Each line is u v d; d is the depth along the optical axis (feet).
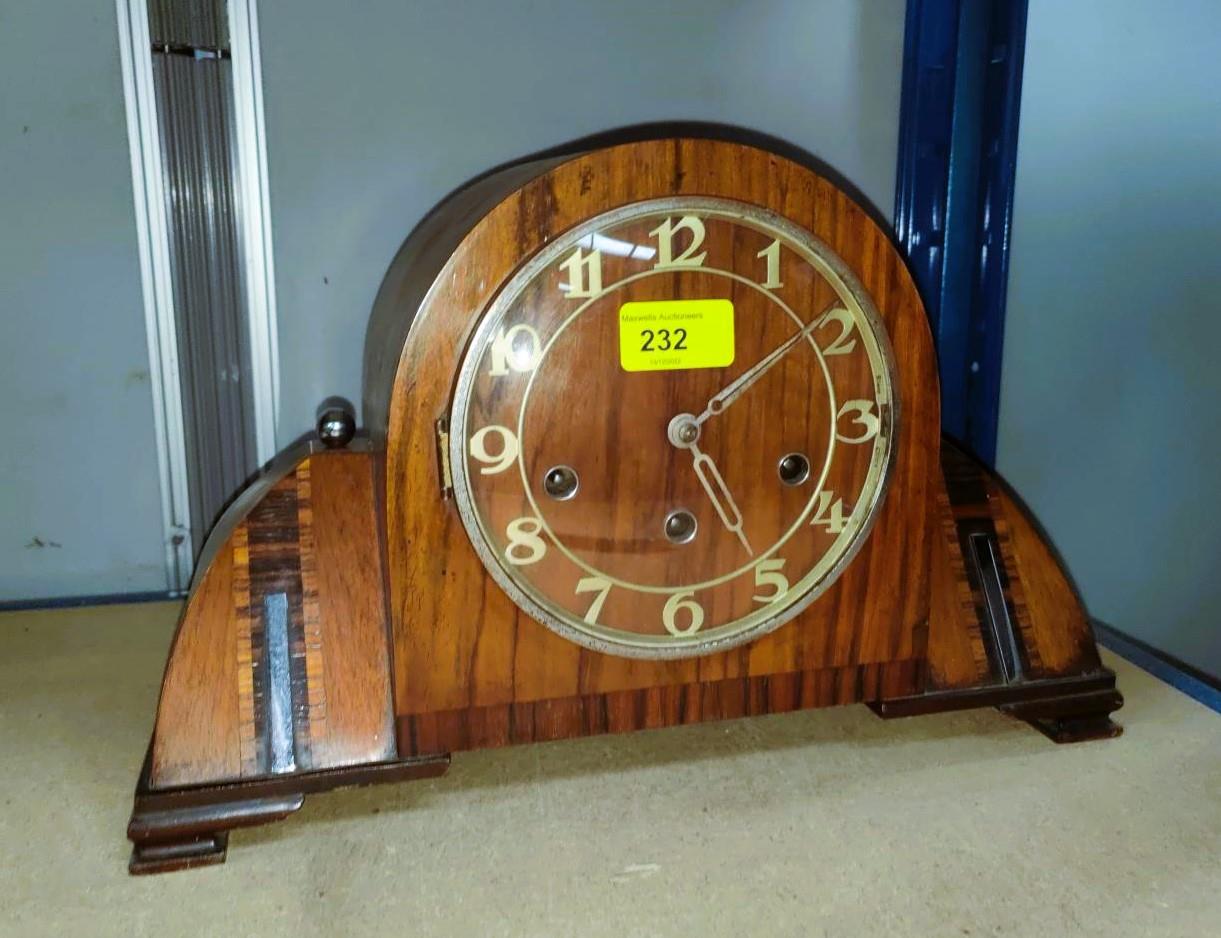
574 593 2.15
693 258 2.08
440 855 2.10
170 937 1.86
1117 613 3.79
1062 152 3.49
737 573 2.24
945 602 2.51
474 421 2.03
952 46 3.46
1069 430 3.70
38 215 3.09
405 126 3.24
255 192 3.17
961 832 2.18
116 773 2.39
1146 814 2.25
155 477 3.32
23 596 3.33
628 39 3.34
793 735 2.59
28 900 1.95
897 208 3.60
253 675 2.13
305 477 2.29
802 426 2.23
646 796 2.31
